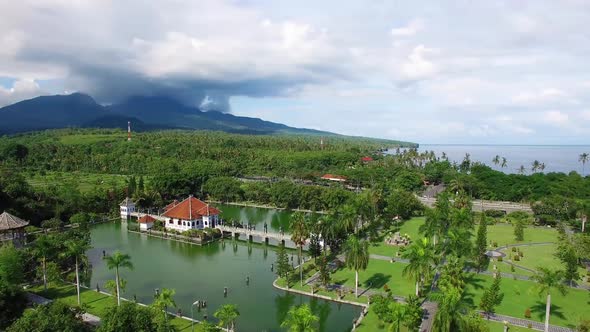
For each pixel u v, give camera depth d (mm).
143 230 134125
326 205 165250
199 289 85312
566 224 140375
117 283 72625
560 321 67438
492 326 65125
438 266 85000
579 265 96750
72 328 48844
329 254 105562
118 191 164250
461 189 185125
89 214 146875
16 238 107812
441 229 99688
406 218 148375
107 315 51312
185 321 68500
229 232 132250
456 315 52562
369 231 123438
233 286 87062
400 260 99625
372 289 81312
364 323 66688
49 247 82500
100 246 118938
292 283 86000
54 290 80688
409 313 58094
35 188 152875
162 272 96438
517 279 86438
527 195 188500
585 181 190500
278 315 72438
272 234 120500
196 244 122062
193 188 192875
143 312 52781
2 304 58938
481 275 89188
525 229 136250
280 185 177750
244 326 68188
